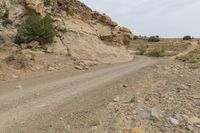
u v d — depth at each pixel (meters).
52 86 15.69
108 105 9.46
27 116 9.26
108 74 21.92
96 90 13.91
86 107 9.88
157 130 6.64
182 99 9.67
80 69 26.05
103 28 45.81
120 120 7.42
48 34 30.73
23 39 28.83
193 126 6.87
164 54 60.38
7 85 15.95
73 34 36.12
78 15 42.19
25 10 33.00
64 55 30.73
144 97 10.08
